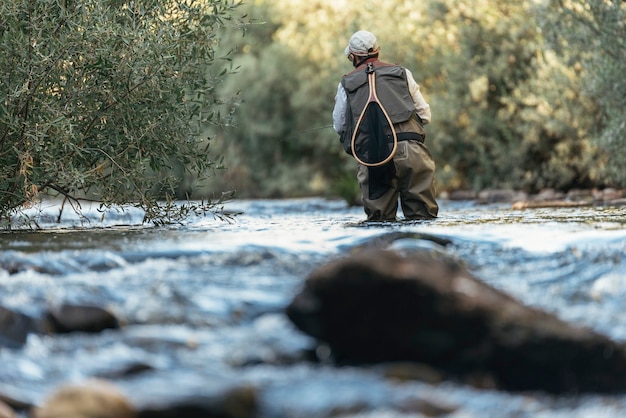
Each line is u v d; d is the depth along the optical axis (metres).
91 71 13.77
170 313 6.98
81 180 13.45
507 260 9.47
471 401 5.22
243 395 4.87
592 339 5.76
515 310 5.98
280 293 7.65
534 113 31.80
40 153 13.37
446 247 10.39
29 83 13.30
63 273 8.77
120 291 7.66
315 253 9.90
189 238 11.52
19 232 13.49
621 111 26.48
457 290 6.01
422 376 5.59
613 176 29.06
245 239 11.12
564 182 32.16
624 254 9.51
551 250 9.94
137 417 4.71
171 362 5.93
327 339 6.15
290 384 5.36
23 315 6.61
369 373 5.62
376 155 15.00
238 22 14.77
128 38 13.51
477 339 5.86
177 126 14.66
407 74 15.35
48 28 13.09
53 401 4.69
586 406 5.31
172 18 14.49
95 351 6.12
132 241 11.15
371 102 15.02
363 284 6.02
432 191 15.46
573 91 30.64
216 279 8.27
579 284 8.23
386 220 15.39
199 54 14.57
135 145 14.57
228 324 6.86
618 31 25.50
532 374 5.72
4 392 5.21
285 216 20.39
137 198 14.90
